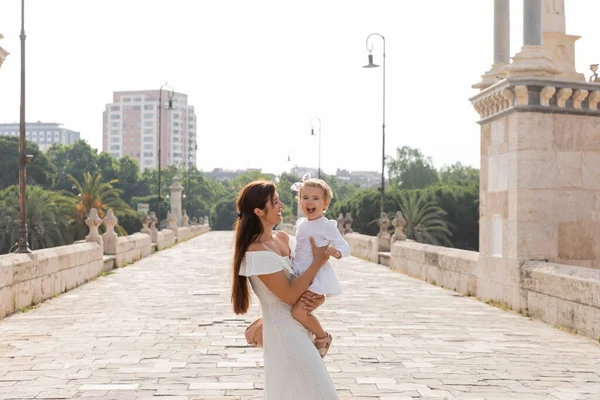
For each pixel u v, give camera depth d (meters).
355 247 32.94
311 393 3.95
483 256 14.63
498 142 13.80
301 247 4.17
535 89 12.82
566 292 10.73
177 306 13.66
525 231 12.85
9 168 77.62
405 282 19.22
